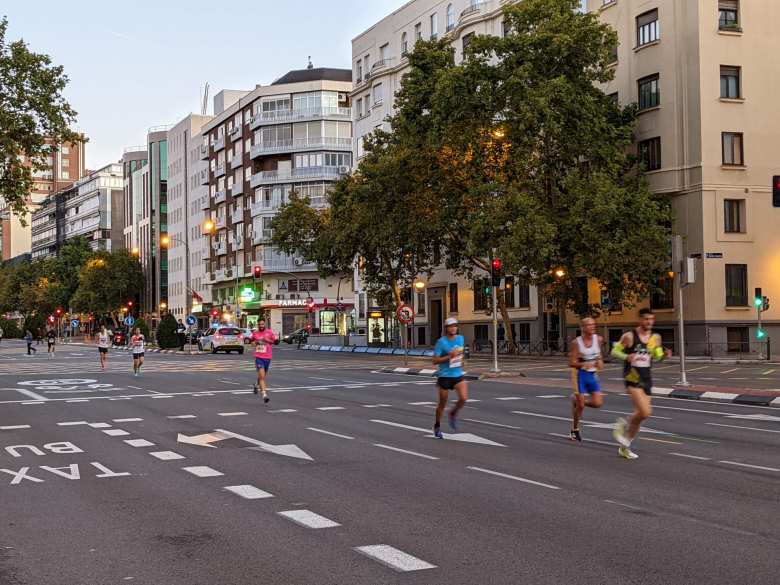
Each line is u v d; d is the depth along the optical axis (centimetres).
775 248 4294
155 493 980
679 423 1614
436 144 4206
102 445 1403
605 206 3769
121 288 12275
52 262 13925
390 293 5869
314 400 2192
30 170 3516
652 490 961
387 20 7144
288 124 9788
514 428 1559
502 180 4209
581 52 4069
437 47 4538
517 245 3797
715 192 4200
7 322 15438
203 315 11694
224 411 1933
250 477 1076
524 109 3878
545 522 804
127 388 2720
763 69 4331
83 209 16675
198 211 11988
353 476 1072
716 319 4153
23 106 3497
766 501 898
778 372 3022
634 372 1188
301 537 756
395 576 630
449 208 4347
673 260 2445
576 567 649
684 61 4291
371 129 7362
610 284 4031
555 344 5066
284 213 6319
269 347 2172
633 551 695
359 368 3866
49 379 3259
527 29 4159
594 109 4078
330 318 9681
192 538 760
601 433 1477
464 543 727
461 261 5228
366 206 4762
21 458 1267
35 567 671
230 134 10788
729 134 4262
